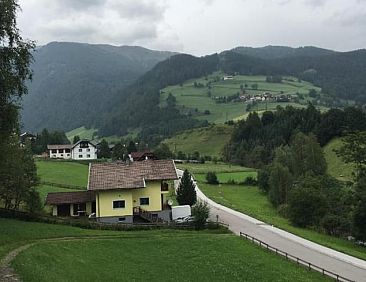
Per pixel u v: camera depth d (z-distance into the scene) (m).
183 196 81.81
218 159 199.00
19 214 60.16
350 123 158.62
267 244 54.56
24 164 64.94
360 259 53.31
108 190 68.19
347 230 77.94
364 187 77.88
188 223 64.12
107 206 68.44
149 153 147.88
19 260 36.31
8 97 45.41
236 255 49.62
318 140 164.12
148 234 58.81
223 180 135.50
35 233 52.25
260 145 187.00
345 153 88.31
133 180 69.75
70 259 41.50
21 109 46.78
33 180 67.19
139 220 69.50
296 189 85.00
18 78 45.06
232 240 57.06
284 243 59.31
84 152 192.38
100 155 199.88
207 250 51.41
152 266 44.09
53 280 32.75
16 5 44.25
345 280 43.69
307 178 90.19
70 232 55.88
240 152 188.62
